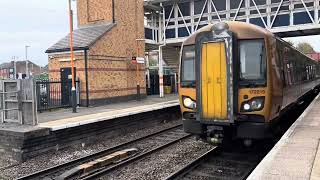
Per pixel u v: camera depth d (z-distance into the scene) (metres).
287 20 21.78
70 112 15.79
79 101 18.61
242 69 8.77
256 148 10.75
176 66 30.89
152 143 12.70
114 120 14.02
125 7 21.58
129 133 14.87
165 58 30.80
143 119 15.98
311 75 20.80
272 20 22.12
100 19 21.17
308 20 21.22
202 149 11.33
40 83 16.45
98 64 19.23
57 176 8.79
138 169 9.29
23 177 8.59
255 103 8.63
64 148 11.80
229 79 8.63
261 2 22.39
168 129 15.21
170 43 25.78
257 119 8.68
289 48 11.61
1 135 10.91
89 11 21.59
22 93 11.84
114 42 20.52
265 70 8.59
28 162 10.47
